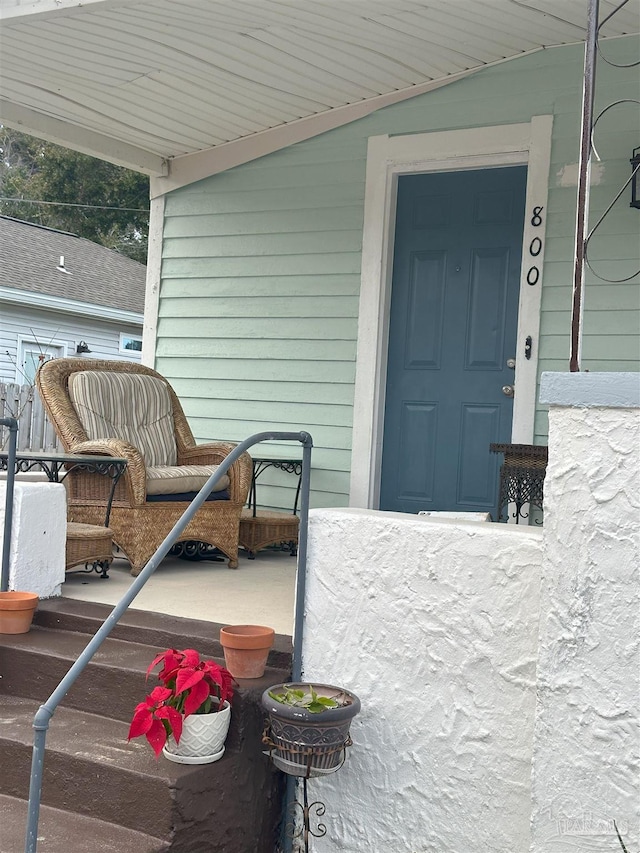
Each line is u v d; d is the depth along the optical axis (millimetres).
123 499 4688
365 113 5719
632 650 2355
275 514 5633
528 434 5238
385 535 3035
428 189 5652
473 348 5508
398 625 3002
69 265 16562
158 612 3775
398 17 4531
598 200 5047
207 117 5844
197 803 2770
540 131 5195
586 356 5090
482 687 2844
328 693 3027
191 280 6426
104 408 5266
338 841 3098
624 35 4926
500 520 4688
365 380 5738
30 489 3881
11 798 2961
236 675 3125
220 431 6297
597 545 2404
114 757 2854
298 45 4840
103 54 4863
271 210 6125
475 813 2846
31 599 3656
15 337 14633
